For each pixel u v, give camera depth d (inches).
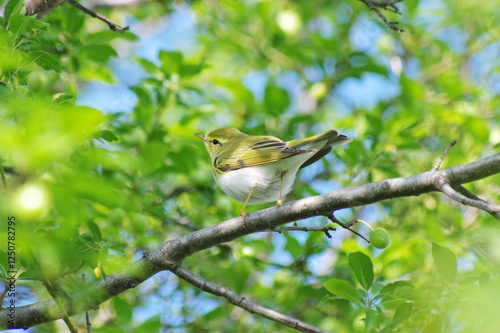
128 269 310.2
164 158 430.6
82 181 183.2
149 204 413.4
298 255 461.7
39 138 168.9
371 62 604.7
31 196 177.9
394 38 643.5
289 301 441.7
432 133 537.6
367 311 299.7
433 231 445.1
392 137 496.1
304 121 538.3
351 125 565.0
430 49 656.4
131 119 450.6
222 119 637.9
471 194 271.6
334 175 535.2
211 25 651.5
